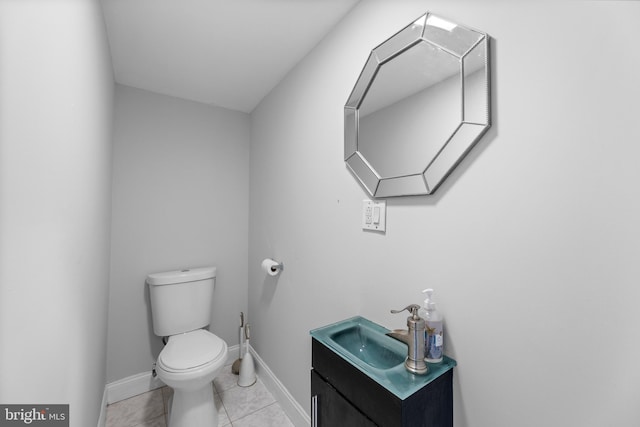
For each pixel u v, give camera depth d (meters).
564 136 0.62
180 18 1.32
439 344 0.83
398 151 1.00
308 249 1.55
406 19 1.00
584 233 0.59
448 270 0.86
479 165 0.78
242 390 1.94
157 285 1.84
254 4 1.23
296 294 1.66
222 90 2.03
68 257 0.77
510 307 0.71
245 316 2.38
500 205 0.73
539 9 0.66
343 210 1.29
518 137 0.70
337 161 1.33
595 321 0.58
